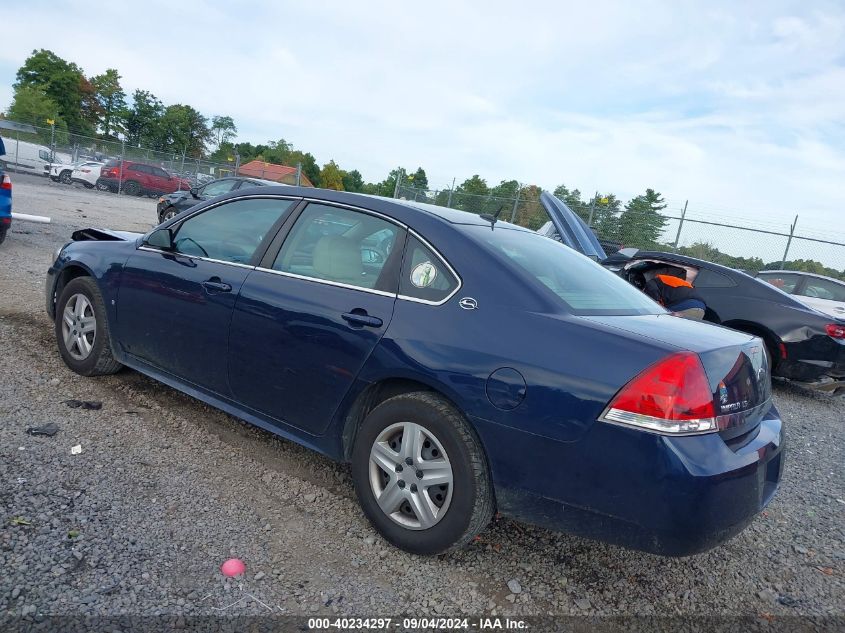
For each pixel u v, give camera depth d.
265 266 3.33
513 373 2.46
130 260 3.95
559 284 2.90
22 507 2.64
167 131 86.00
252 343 3.23
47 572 2.28
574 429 2.33
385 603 2.45
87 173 28.33
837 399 7.86
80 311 4.23
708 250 17.42
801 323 7.12
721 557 3.20
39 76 73.38
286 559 2.63
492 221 3.47
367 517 2.89
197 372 3.55
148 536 2.62
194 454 3.45
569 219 7.60
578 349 2.42
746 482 2.34
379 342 2.78
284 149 112.81
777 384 8.31
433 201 22.95
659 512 2.23
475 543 2.99
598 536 2.36
